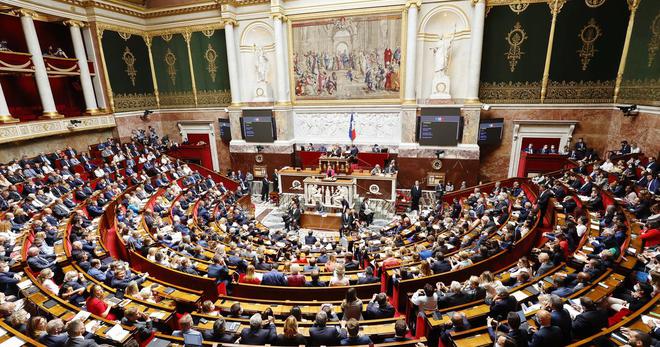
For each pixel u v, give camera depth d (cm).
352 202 1614
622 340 450
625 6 1471
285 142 1981
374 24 1775
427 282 708
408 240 1148
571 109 1636
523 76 1664
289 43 1906
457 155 1736
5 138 1403
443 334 533
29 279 697
